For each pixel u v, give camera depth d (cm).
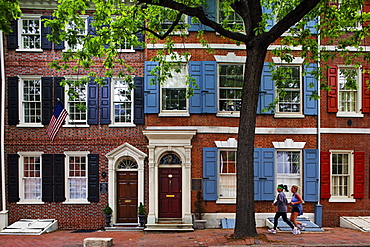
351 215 1314
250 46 935
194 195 1291
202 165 1302
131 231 1257
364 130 1341
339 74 1362
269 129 1323
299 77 1355
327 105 1337
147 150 1330
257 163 1314
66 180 1338
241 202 927
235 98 1338
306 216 1306
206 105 1303
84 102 1359
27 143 1333
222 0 1341
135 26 989
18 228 1246
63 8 903
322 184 1314
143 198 1312
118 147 1314
